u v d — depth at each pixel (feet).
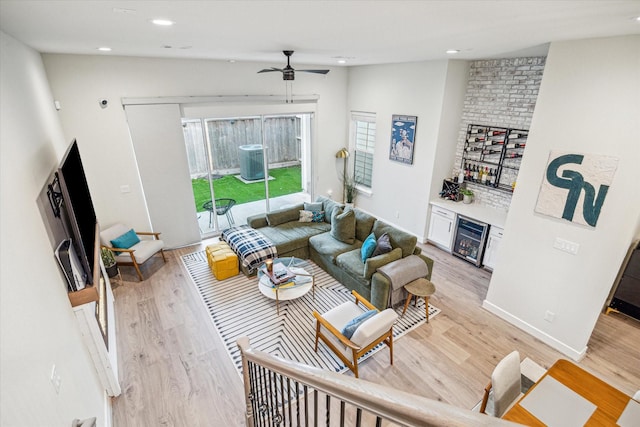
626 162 9.01
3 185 5.27
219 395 9.80
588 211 9.96
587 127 9.59
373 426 9.02
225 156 19.90
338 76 21.57
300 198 24.12
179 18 6.36
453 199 18.28
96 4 5.18
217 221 20.59
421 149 18.21
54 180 9.27
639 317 12.78
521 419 6.57
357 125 22.62
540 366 10.83
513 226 12.01
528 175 11.22
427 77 16.92
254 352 5.61
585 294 10.56
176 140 16.98
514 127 15.53
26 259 5.51
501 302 13.05
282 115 20.76
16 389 3.95
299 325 12.75
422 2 5.20
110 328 11.08
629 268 12.76
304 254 17.31
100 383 9.20
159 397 9.71
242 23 6.92
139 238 17.03
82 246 8.01
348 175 24.36
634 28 7.37
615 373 10.67
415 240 13.88
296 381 4.10
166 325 12.69
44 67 13.21
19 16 6.01
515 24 7.02
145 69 15.47
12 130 6.61
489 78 15.99
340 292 14.76
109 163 15.92
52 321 6.10
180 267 16.81
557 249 10.94
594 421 6.54
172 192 17.70
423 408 2.00
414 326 12.67
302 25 7.11
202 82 17.03
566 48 9.53
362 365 10.87
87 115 14.82
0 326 3.93
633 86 8.59
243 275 16.10
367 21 6.68
